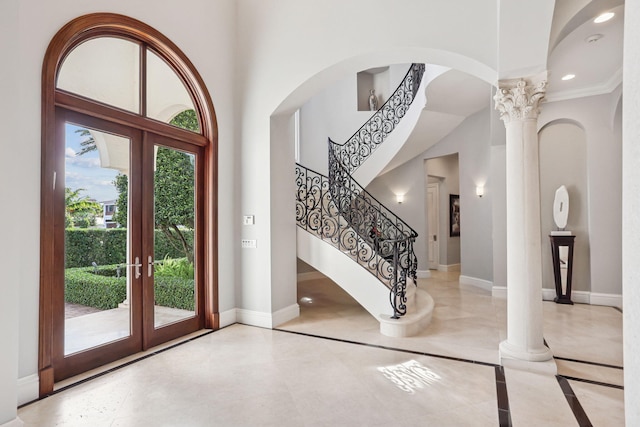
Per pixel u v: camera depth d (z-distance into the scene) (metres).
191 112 4.19
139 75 3.58
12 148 2.05
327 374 3.03
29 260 2.59
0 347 1.98
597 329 4.23
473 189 7.31
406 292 4.55
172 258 3.93
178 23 3.90
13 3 2.06
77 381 2.88
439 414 2.41
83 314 3.08
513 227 3.26
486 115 6.97
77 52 3.05
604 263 5.37
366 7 3.75
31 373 2.59
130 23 3.36
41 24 2.68
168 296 3.89
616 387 2.80
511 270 3.28
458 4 3.35
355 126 8.48
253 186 4.53
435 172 9.22
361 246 5.09
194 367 3.18
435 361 3.31
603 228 5.38
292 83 4.25
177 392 2.71
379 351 3.56
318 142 8.12
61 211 2.93
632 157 0.57
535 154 3.22
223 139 4.47
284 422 2.32
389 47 3.60
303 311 5.21
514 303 3.25
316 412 2.44
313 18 4.11
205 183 4.31
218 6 4.44
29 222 2.59
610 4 2.89
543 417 2.38
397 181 8.70
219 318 4.34
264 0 4.49
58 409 2.46
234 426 2.27
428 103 6.07
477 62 3.29
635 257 0.56
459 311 5.15
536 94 3.17
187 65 3.96
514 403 2.55
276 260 4.52
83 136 3.10
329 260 4.83
